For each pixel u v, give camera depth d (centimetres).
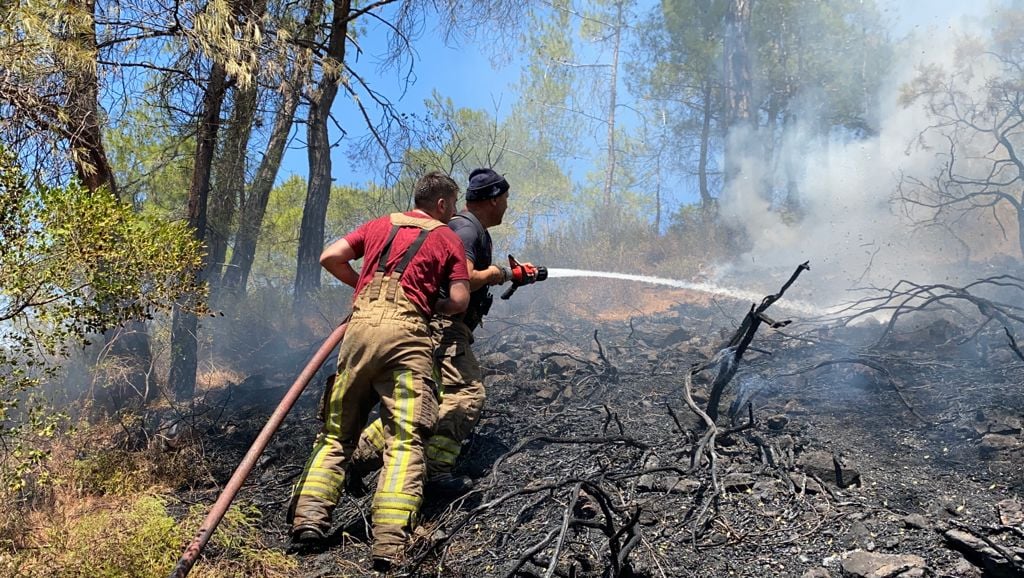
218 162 799
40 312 333
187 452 435
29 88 450
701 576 278
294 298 1025
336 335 321
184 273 387
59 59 476
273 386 659
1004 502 312
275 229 1357
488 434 437
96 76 521
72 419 470
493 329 768
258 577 298
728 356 416
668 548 296
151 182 838
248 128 775
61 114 462
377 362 314
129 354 557
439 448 361
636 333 696
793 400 455
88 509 357
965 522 301
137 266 354
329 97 973
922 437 390
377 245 329
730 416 422
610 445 402
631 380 533
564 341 691
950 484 339
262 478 420
